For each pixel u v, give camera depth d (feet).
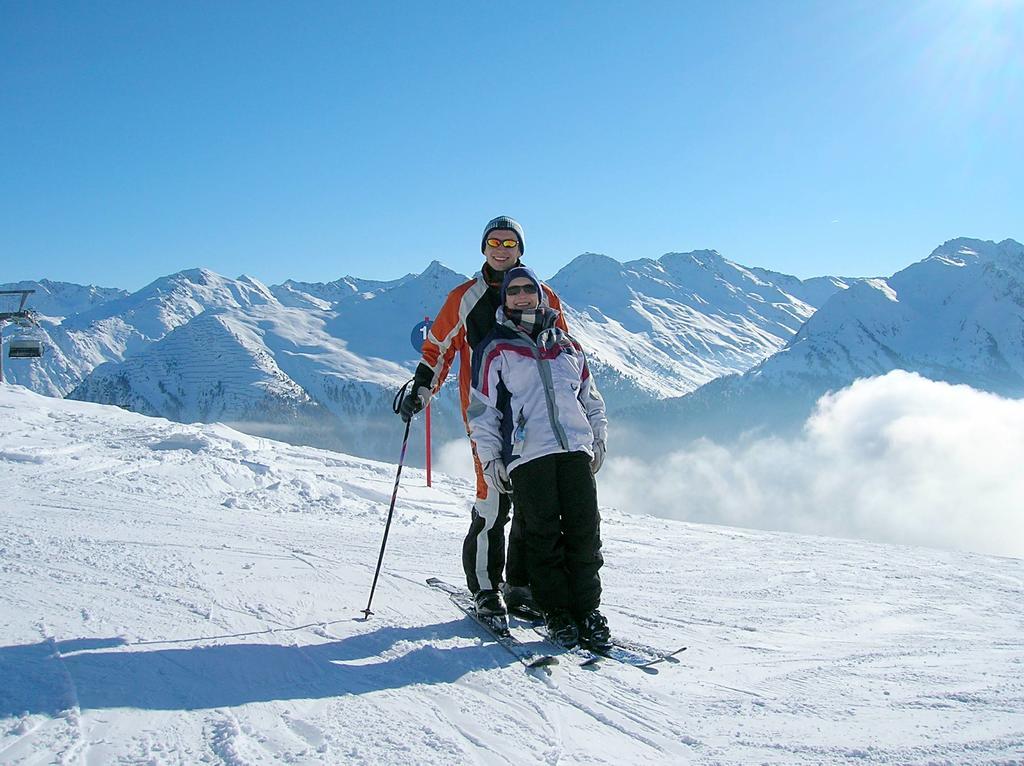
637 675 8.89
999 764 5.96
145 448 33.86
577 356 10.77
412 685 8.00
